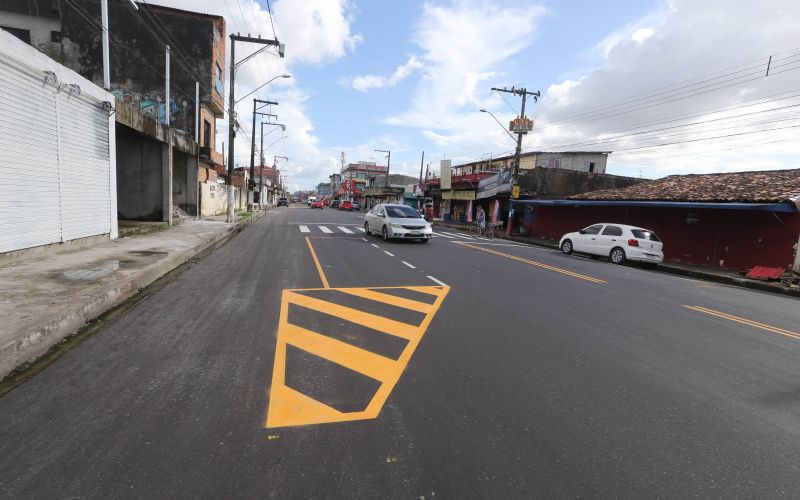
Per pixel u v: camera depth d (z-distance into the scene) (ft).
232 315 20.02
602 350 17.31
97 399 11.58
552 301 26.09
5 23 78.64
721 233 56.13
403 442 10.10
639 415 11.97
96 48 83.25
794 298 37.99
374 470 9.02
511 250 57.72
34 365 13.78
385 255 43.98
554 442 10.39
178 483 8.33
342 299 24.03
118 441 9.65
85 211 35.63
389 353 15.85
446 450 9.85
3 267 25.38
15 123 26.30
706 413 12.30
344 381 13.28
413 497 8.23
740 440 10.89
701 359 16.92
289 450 9.59
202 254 39.47
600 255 57.06
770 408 12.81
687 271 51.90
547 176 96.78
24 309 17.08
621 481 9.00
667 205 56.34
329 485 8.48
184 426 10.38
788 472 9.58
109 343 15.90
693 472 9.43
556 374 14.60
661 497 8.55
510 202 92.89
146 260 30.14
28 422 10.34
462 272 35.50
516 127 89.25
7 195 25.89
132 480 8.37
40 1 80.18
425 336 18.04
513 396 12.76
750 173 65.82
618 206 72.18
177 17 86.89
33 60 27.58
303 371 13.88
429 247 53.67
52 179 30.60
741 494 8.73
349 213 158.61
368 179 329.31
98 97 37.11
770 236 51.01
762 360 17.22
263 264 35.04
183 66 86.07
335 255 42.16
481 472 9.11
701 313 25.43
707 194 56.49
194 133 87.76
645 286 34.50
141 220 63.00
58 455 9.07
